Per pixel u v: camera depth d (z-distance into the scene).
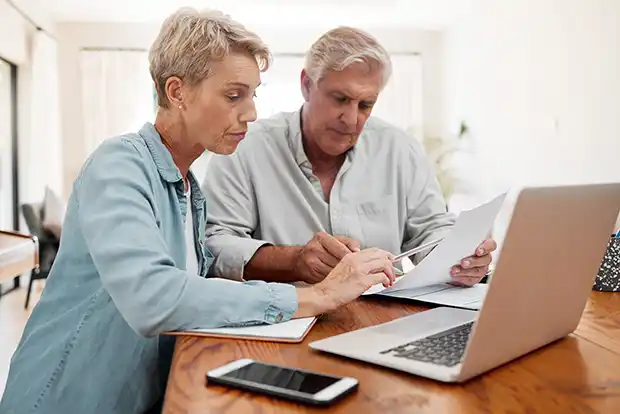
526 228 0.68
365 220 1.69
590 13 4.46
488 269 1.30
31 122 6.40
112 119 7.27
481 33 6.47
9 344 3.76
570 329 0.91
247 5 6.46
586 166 4.57
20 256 3.16
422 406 0.64
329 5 6.46
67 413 1.05
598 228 0.85
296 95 7.62
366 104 1.55
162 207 1.12
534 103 5.34
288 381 0.69
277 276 1.41
